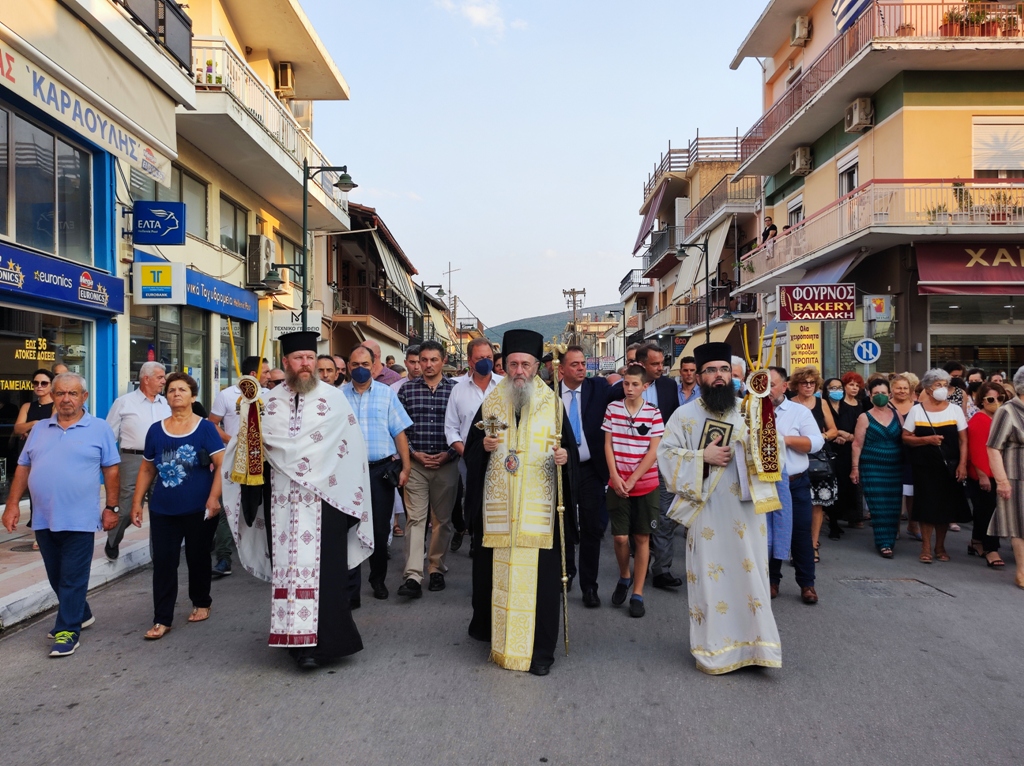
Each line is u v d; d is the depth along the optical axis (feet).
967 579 24.67
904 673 16.08
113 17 35.19
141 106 38.70
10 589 21.09
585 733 13.12
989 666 16.51
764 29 84.58
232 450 17.15
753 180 106.01
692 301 123.65
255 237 62.13
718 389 16.44
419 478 23.21
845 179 72.13
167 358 48.52
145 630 19.22
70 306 36.35
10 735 13.11
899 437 28.35
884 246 63.10
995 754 12.35
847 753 12.40
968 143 60.75
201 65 48.80
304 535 16.12
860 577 24.98
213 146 52.60
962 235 59.16
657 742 12.78
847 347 71.10
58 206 36.86
